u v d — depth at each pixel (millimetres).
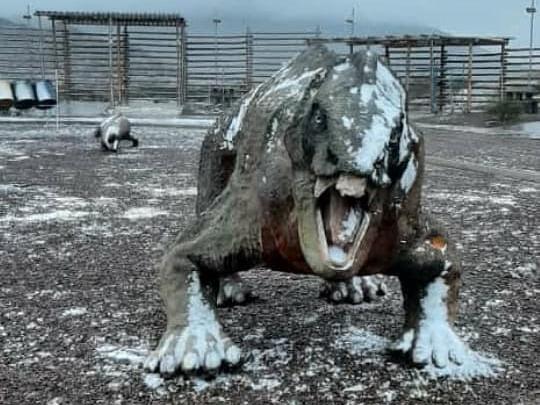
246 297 4668
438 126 24547
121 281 5227
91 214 7820
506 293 5020
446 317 3729
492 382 3539
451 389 3453
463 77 31188
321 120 2789
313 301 4734
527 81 30719
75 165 12250
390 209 3047
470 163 13141
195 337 3539
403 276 3645
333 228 2809
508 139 19141
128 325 4289
